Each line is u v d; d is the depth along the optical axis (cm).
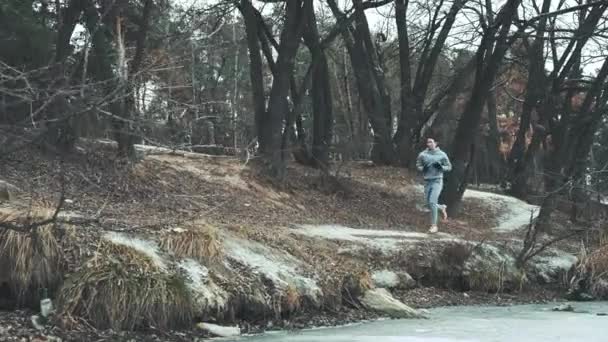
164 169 1433
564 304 1239
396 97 3753
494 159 3400
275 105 1702
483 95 1898
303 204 1623
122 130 614
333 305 954
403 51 2316
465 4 2170
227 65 3331
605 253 1463
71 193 1032
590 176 2142
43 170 1040
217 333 777
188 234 879
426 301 1147
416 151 2383
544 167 2625
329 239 1209
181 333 763
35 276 756
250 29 1798
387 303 993
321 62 2077
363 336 779
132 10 1559
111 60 1174
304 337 771
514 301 1253
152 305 757
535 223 1623
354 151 2377
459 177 1930
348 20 1855
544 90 2352
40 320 718
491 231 1830
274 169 1669
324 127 2092
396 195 1988
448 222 1819
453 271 1284
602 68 2159
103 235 824
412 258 1242
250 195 1506
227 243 948
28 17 1578
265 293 873
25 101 539
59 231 793
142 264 790
